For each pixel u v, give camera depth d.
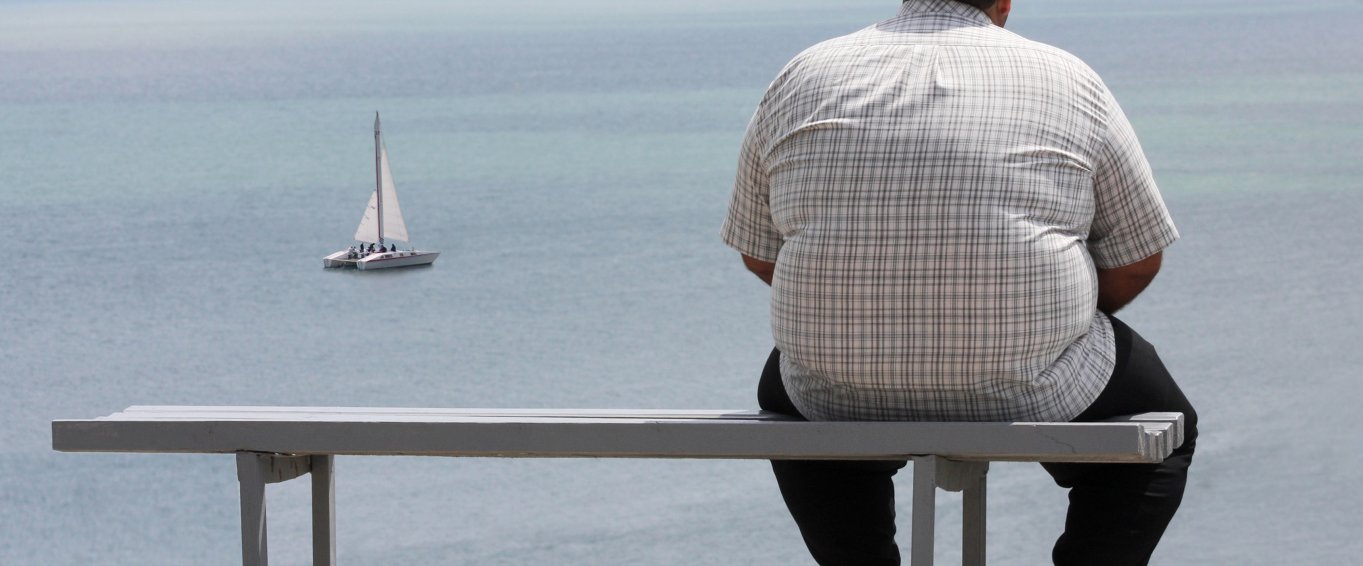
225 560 13.57
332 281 34.75
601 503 13.34
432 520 13.01
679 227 40.50
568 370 24.28
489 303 30.56
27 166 61.03
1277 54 101.31
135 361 26.50
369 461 15.07
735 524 12.60
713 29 172.12
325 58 132.62
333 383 24.69
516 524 12.82
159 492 15.48
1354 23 145.62
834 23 185.75
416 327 28.72
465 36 167.75
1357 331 22.00
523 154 61.19
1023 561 10.36
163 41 169.38
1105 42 118.75
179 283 34.59
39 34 191.25
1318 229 34.12
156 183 55.34
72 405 23.38
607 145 63.47
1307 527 11.21
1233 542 10.95
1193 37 125.00
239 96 97.62
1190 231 34.44
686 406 21.50
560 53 131.88
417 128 74.69
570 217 43.69
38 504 15.28
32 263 37.16
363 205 50.12
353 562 11.86
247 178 57.00
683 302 29.50
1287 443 14.47
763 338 25.89
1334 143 51.47
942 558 10.82
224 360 26.66
